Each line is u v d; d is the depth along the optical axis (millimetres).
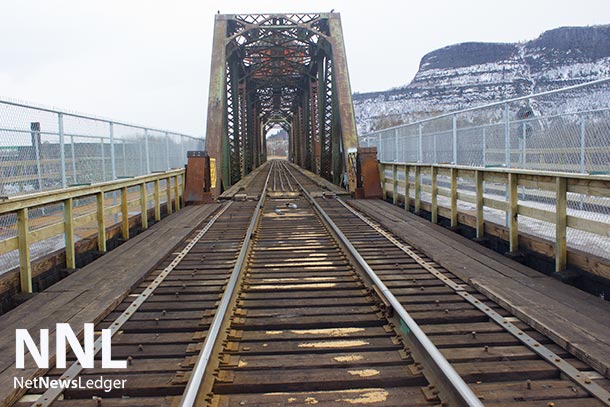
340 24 20297
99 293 5680
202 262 7719
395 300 5039
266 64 31078
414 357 3961
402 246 8391
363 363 3951
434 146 11891
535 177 6793
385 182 16562
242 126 29938
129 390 3566
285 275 6824
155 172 13305
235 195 18047
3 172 6055
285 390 3629
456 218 9984
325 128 25797
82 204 10234
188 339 4496
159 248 8328
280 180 30000
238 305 5465
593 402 3262
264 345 4340
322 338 4500
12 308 5750
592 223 5656
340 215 12594
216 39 19672
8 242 5719
